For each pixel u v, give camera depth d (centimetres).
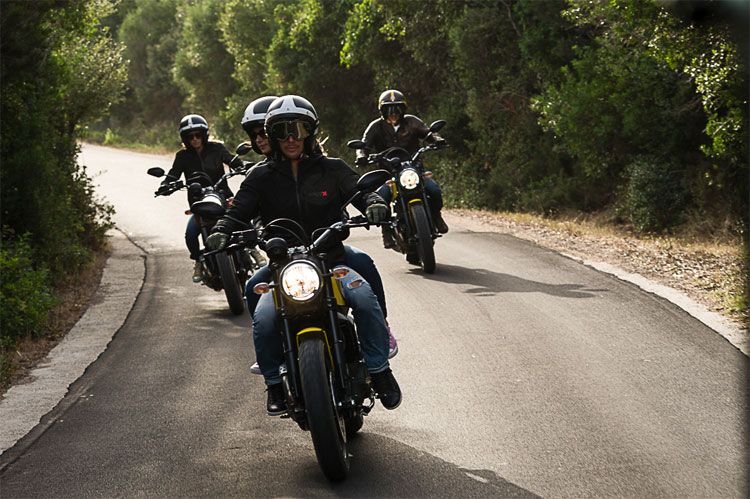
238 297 895
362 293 474
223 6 4034
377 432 524
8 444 551
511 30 2084
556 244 1243
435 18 2314
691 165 1568
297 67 3042
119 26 6147
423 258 1018
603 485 428
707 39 1223
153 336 841
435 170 2375
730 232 1362
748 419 509
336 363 449
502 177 2097
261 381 655
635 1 1234
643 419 519
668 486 423
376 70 2658
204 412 587
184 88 4956
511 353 678
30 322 880
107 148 4803
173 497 446
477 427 521
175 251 1422
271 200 500
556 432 505
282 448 509
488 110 2170
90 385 682
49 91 1317
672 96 1561
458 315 813
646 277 963
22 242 1048
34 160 1164
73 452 527
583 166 1770
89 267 1286
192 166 981
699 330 722
